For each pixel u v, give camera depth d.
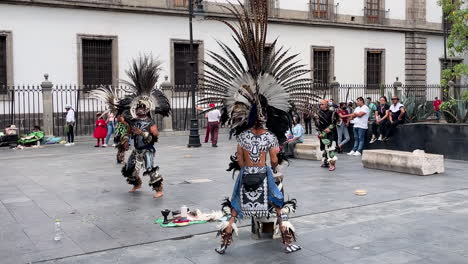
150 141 8.46
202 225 6.68
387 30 33.09
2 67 21.50
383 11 32.81
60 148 18.20
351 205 7.77
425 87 30.83
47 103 20.67
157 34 25.16
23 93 20.77
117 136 13.10
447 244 5.69
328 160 11.56
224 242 5.50
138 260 5.33
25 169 12.42
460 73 15.18
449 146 13.10
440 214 7.12
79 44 23.00
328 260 5.23
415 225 6.54
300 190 9.02
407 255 5.32
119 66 24.11
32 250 5.70
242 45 5.54
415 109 17.16
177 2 25.59
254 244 5.84
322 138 11.55
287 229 5.50
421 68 34.59
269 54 5.56
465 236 6.00
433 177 10.38
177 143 19.52
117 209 7.70
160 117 24.02
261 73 5.54
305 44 30.08
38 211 7.63
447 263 5.06
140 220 7.00
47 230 6.54
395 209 7.50
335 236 6.09
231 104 5.59
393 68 33.75
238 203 5.56
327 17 30.70
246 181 5.43
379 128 14.66
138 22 24.58
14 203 8.23
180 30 25.81
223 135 23.28
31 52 21.91
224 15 26.55
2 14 21.17
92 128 23.25
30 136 18.88
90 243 5.95
